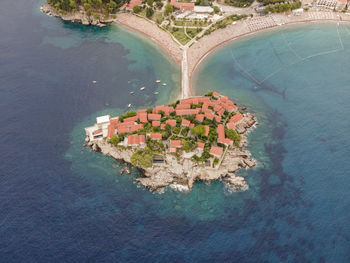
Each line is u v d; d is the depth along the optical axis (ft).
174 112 561.84
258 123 570.46
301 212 421.18
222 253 375.45
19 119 570.87
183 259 369.09
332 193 445.78
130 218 414.21
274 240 388.57
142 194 447.42
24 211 420.77
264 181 465.06
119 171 481.87
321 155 503.61
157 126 526.57
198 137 514.68
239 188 455.22
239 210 425.69
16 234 393.50
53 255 371.76
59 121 572.51
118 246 382.22
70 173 478.18
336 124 561.43
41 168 484.33
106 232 397.39
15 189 449.89
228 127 529.45
